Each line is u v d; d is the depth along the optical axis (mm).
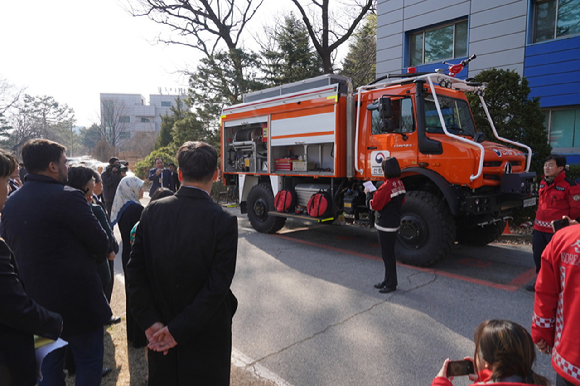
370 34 20156
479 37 10562
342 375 2959
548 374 3000
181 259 1788
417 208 5715
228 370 1970
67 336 2248
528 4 9672
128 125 88438
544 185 4652
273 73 16625
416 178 6285
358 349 3361
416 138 6027
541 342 1866
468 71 10859
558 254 1726
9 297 1458
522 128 7789
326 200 7168
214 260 1821
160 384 1840
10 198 2236
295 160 8047
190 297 1817
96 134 74500
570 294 1651
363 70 19109
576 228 1717
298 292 4797
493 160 5535
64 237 2207
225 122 9781
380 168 6555
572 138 9570
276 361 3176
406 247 5910
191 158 1910
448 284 5016
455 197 5480
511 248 6945
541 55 9609
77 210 2240
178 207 1862
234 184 9922
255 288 4969
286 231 8922
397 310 4191
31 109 57562
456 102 6609
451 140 5727
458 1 10891
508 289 4816
